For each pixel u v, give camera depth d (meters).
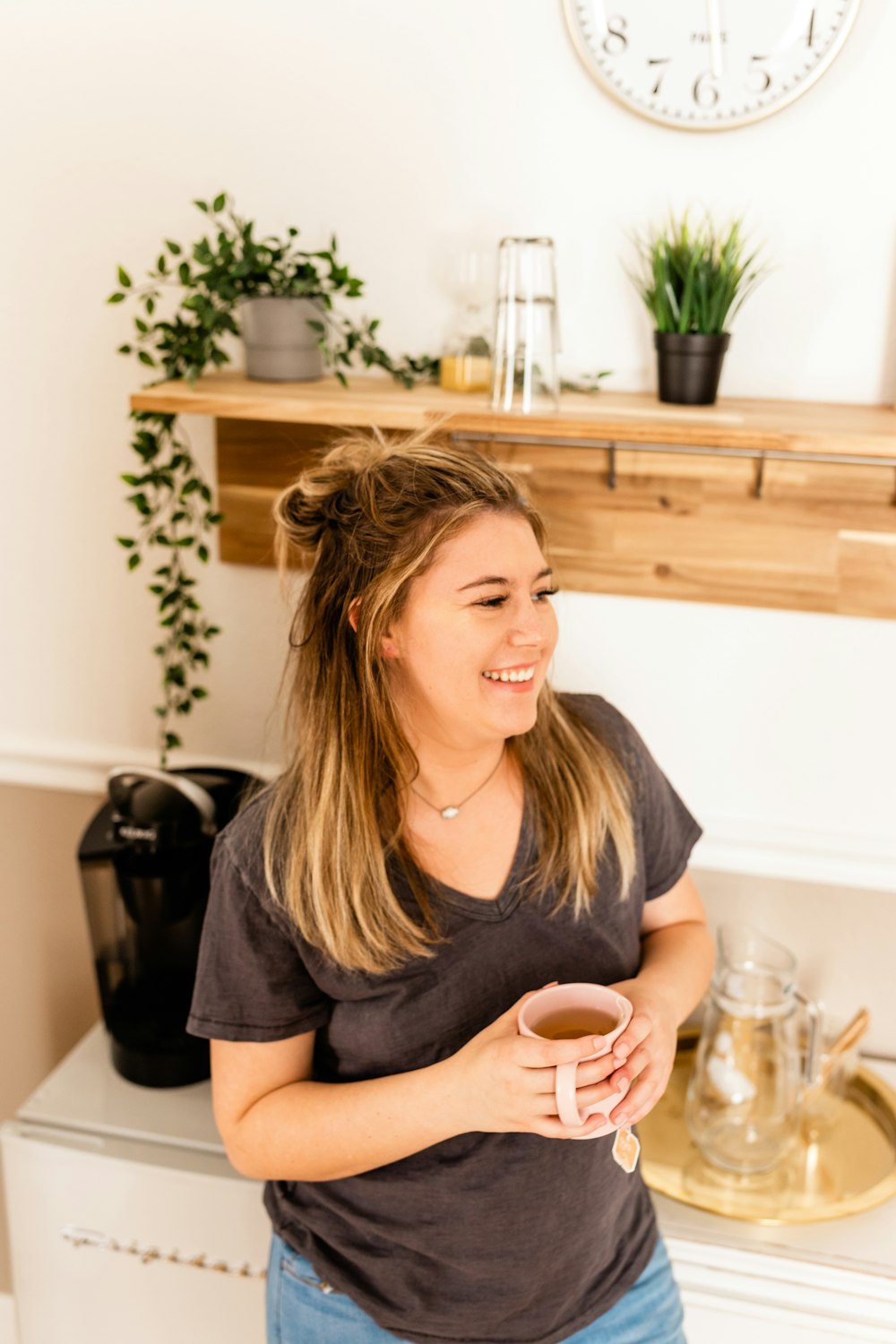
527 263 1.31
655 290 1.38
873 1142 1.54
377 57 1.45
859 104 1.35
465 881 1.15
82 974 1.97
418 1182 1.16
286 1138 1.13
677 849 1.31
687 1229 1.39
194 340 1.46
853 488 1.43
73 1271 1.55
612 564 1.53
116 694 1.78
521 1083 0.96
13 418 1.68
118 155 1.55
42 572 1.74
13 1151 1.53
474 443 1.52
